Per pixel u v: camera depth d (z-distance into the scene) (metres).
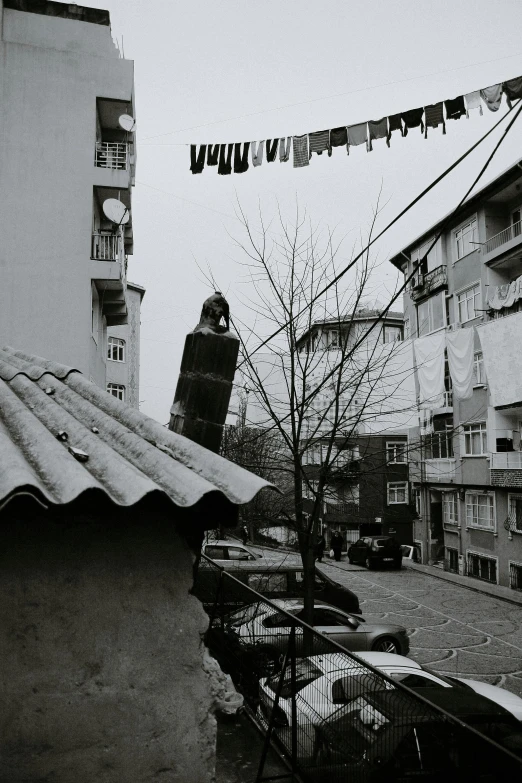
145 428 3.63
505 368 18.14
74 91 17.14
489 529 27.83
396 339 13.98
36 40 17.34
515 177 25.70
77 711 2.69
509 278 27.94
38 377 4.57
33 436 2.93
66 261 16.66
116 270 16.83
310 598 9.63
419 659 14.67
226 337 4.81
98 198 17.73
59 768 2.66
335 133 8.55
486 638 16.98
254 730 5.29
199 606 2.87
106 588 2.75
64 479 2.38
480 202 28.28
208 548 15.59
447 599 23.39
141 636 2.78
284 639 5.90
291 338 10.60
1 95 16.88
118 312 20.91
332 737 4.26
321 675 5.18
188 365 4.85
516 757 2.73
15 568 2.65
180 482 2.68
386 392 15.28
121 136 19.55
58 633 2.69
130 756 2.74
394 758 4.21
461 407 29.69
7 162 16.73
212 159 9.00
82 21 17.64
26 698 2.65
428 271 32.97
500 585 26.80
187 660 2.84
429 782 4.03
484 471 28.06
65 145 16.95
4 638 2.63
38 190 16.77
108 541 2.77
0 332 16.30
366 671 4.91
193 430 4.70
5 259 16.48
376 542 32.06
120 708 2.75
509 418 27.11
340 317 11.13
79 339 16.53
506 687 12.38
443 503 32.56
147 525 2.82
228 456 11.85
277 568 14.62
